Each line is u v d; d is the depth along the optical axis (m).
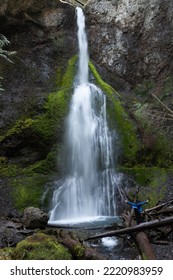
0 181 8.45
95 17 12.98
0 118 9.34
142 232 5.74
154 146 9.77
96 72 11.46
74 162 9.26
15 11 10.86
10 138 9.04
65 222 7.85
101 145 9.72
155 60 11.83
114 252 5.66
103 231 6.75
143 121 10.11
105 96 10.41
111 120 10.01
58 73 11.21
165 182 8.86
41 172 8.85
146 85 11.40
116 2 12.88
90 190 9.16
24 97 9.92
